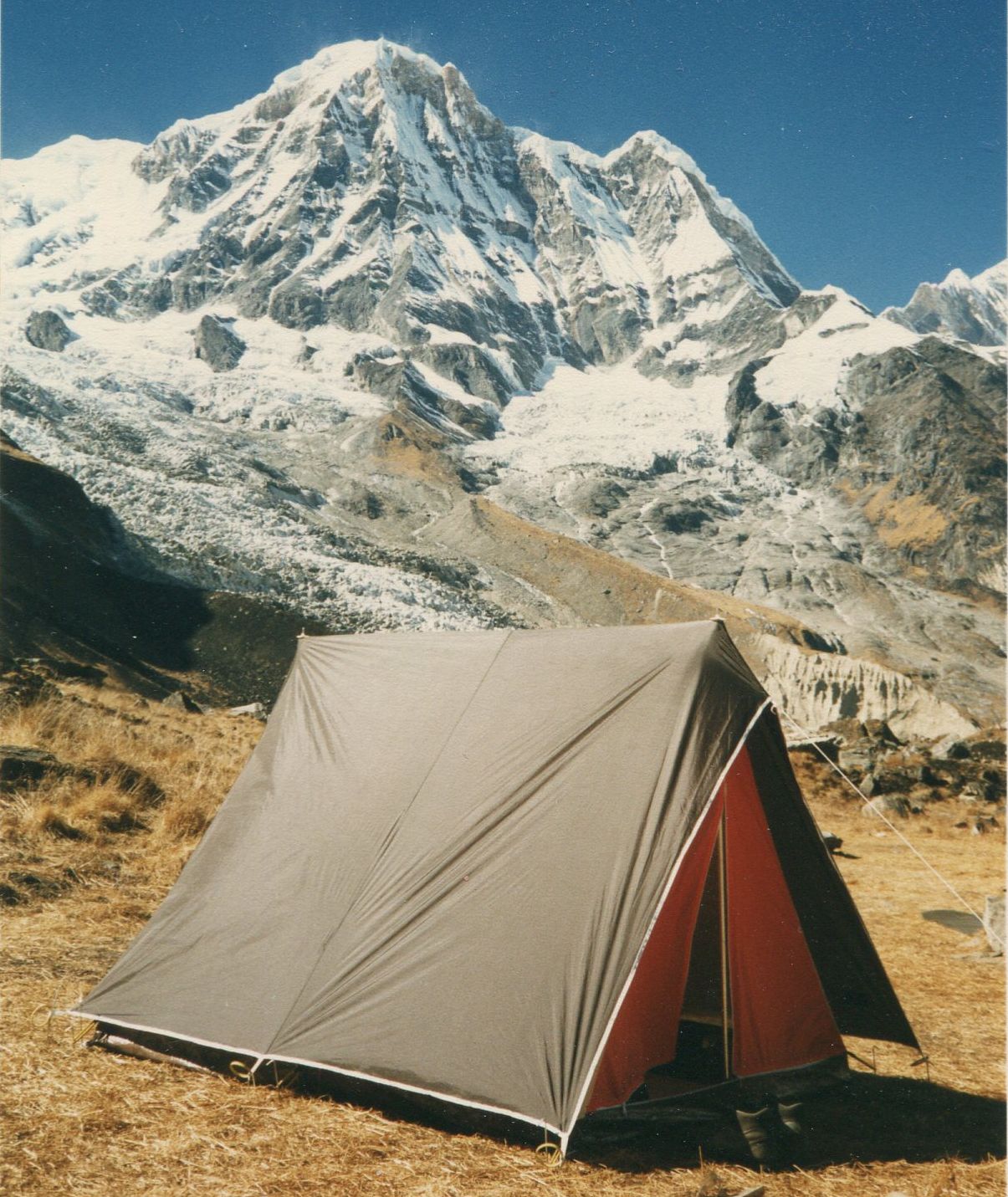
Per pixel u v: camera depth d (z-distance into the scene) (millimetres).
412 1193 3785
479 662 6129
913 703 134750
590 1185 3980
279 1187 3773
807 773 24516
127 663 76500
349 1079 4734
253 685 88438
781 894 5652
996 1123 5082
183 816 10570
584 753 5250
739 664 5352
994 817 22203
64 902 7836
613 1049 4754
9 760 11062
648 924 4586
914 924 10531
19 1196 3547
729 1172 4254
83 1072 4828
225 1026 5090
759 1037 5492
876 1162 4492
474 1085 4430
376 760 5945
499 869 5051
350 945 5156
